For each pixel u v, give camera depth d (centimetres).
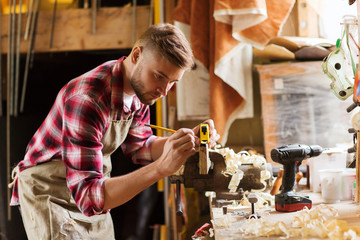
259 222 121
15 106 346
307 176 187
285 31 275
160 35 136
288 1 244
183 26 278
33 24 329
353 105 148
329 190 152
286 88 251
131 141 187
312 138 249
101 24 326
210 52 264
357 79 145
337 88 161
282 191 147
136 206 354
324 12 256
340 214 134
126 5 331
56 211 165
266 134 253
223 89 267
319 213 128
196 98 279
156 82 139
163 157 132
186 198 286
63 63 371
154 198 355
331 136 248
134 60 143
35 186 168
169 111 304
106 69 150
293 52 260
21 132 368
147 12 323
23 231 367
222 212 150
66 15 329
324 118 248
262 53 261
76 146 138
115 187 133
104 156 168
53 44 332
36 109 370
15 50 340
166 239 308
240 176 167
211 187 171
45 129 164
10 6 333
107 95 147
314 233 113
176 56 133
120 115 157
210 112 264
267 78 252
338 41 160
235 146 291
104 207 135
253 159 173
